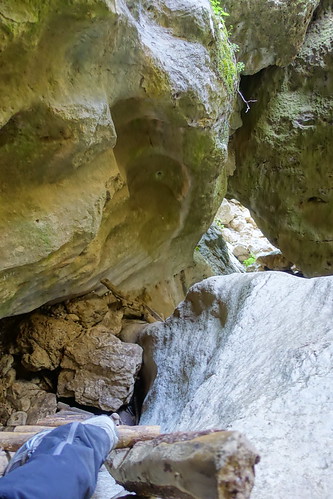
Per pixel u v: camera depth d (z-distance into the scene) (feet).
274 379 8.10
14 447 8.01
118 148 14.33
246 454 3.97
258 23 22.00
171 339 14.34
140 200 16.58
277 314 10.72
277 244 29.30
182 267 21.20
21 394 15.15
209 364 11.09
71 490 4.76
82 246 12.49
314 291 10.69
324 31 24.89
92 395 14.87
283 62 24.20
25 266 11.25
